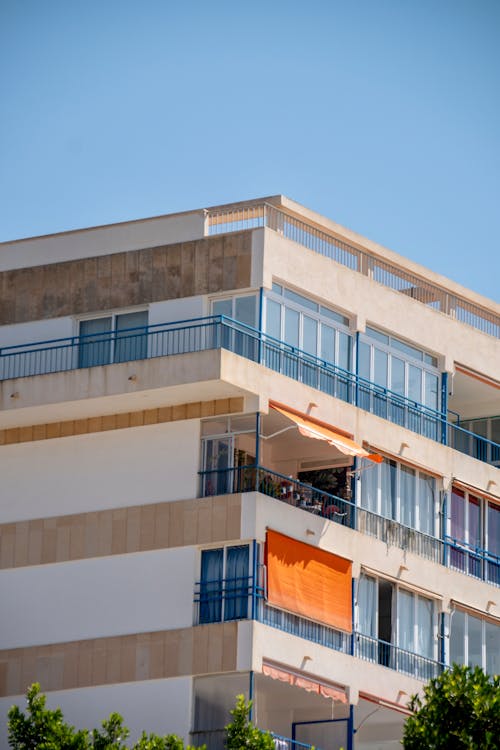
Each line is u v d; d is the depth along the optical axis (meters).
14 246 83.81
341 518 80.62
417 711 71.31
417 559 83.25
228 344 78.75
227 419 77.50
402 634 82.06
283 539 76.75
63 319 81.94
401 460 83.94
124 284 81.25
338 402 81.00
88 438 79.31
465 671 71.31
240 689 74.19
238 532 75.62
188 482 77.00
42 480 79.62
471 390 91.06
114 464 78.50
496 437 92.62
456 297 89.69
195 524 76.31
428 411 86.25
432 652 83.38
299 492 79.38
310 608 77.31
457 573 85.19
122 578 77.00
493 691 70.38
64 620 77.50
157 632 75.75
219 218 81.94
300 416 78.88
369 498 81.94
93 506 78.38
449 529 85.69
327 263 82.19
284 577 76.44
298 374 79.88
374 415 82.69
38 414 79.25
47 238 83.31
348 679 78.44
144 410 78.56
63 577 78.00
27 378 78.81
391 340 85.12
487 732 69.12
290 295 80.44
